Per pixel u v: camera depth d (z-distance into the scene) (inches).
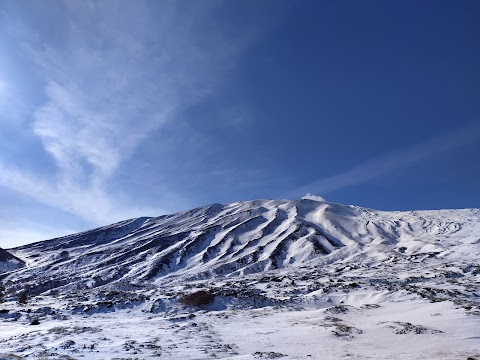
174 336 1028.5
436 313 1267.2
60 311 1777.8
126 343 882.1
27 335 1030.4
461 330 970.1
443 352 755.4
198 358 733.3
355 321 1317.7
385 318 1338.6
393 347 851.4
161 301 1910.7
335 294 2175.2
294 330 1137.4
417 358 698.8
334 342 929.5
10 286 5354.3
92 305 1860.2
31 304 2218.3
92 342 890.7
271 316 1529.3
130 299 1989.4
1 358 619.5
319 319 1368.1
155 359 708.0
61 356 706.8
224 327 1238.9
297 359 716.0
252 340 978.7
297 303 1990.7
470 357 673.0
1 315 1628.9
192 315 1501.0
